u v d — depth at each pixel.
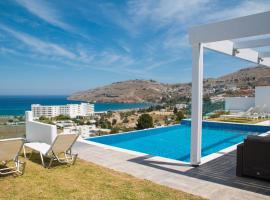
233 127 13.95
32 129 7.74
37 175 5.26
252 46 7.35
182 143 10.68
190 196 4.19
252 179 4.99
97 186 4.63
